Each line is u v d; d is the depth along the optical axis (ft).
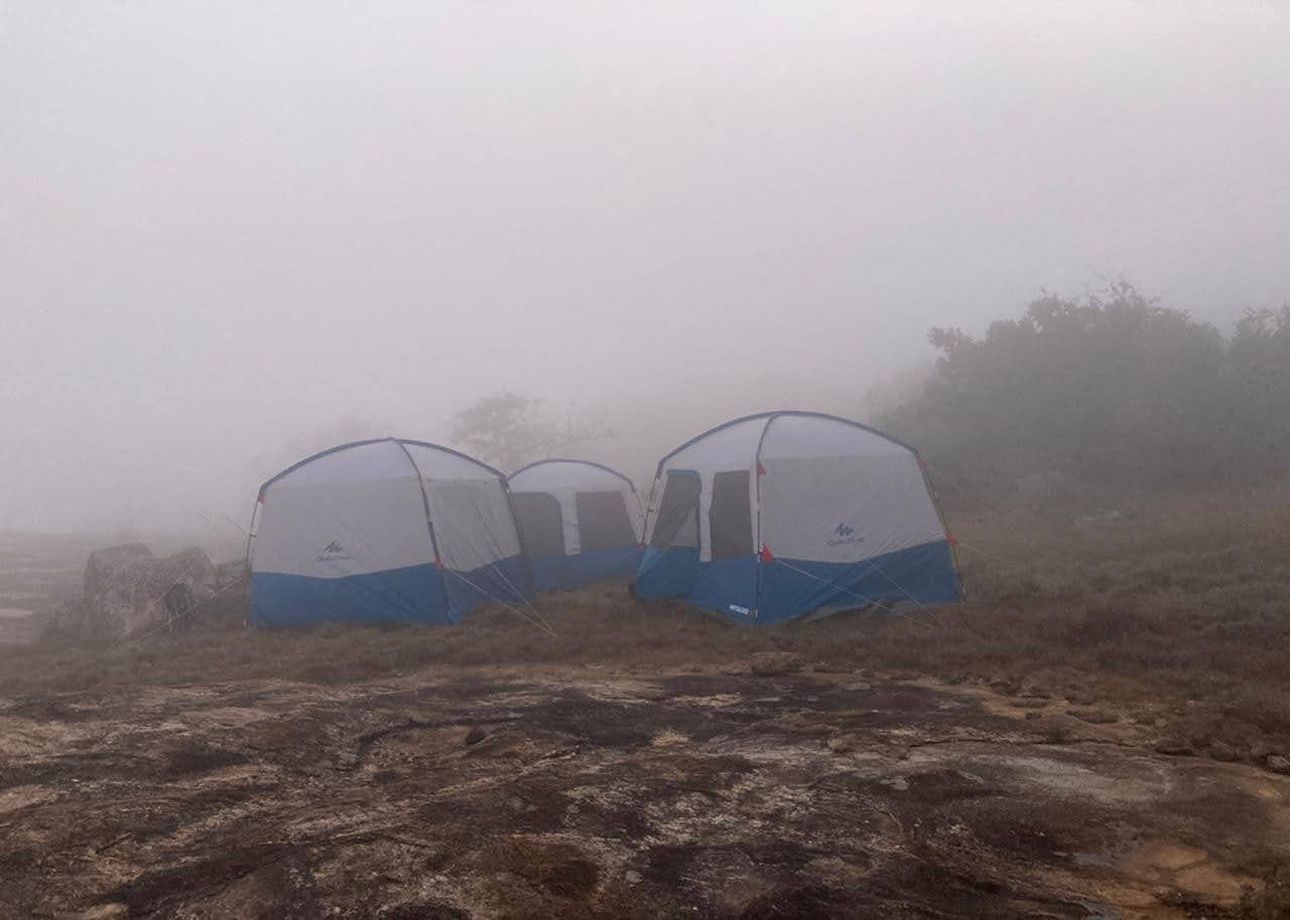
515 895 15.44
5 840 17.92
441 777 22.03
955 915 15.16
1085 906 15.52
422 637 39.37
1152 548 48.37
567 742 24.68
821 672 32.99
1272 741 23.17
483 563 46.37
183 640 41.98
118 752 23.34
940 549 41.24
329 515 43.68
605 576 56.95
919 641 35.42
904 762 22.54
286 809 20.06
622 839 17.85
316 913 14.89
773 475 40.45
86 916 15.03
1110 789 20.59
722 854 17.29
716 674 32.96
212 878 16.31
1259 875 16.52
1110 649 32.04
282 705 28.58
